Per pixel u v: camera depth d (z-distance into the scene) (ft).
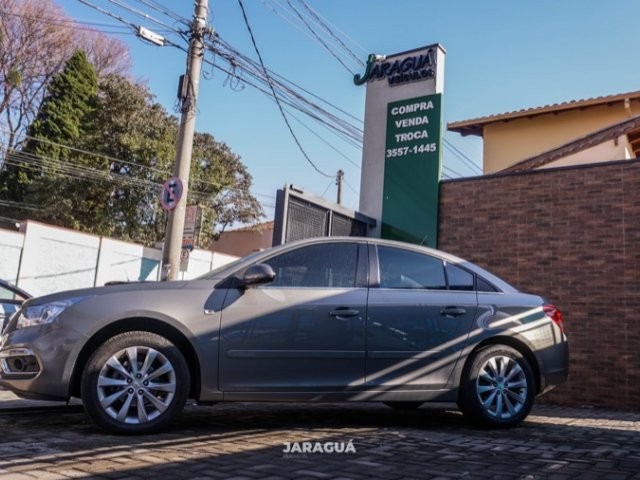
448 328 17.79
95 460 12.51
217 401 16.17
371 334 17.02
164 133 91.61
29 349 15.14
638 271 26.78
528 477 12.11
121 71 127.95
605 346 26.99
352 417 20.21
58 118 101.50
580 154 37.19
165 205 30.96
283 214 30.07
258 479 11.51
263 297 16.52
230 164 101.45
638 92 58.90
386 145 35.91
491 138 67.92
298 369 16.38
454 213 32.78
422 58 35.81
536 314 19.01
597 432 18.39
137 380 15.28
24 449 13.41
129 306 15.49
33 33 116.26
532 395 18.45
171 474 11.63
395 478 11.87
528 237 30.04
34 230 60.29
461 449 14.88
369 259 18.04
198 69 32.94
